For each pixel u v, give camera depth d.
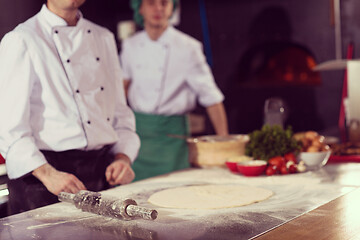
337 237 1.09
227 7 5.16
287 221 1.24
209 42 5.31
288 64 4.81
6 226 1.29
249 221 1.25
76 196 1.42
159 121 3.25
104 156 2.04
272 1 4.91
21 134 1.81
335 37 4.60
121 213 1.25
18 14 4.84
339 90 4.61
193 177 1.95
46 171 1.79
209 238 1.12
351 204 1.40
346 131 3.28
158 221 1.28
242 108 5.20
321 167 2.09
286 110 4.89
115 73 2.15
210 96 3.42
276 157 1.94
